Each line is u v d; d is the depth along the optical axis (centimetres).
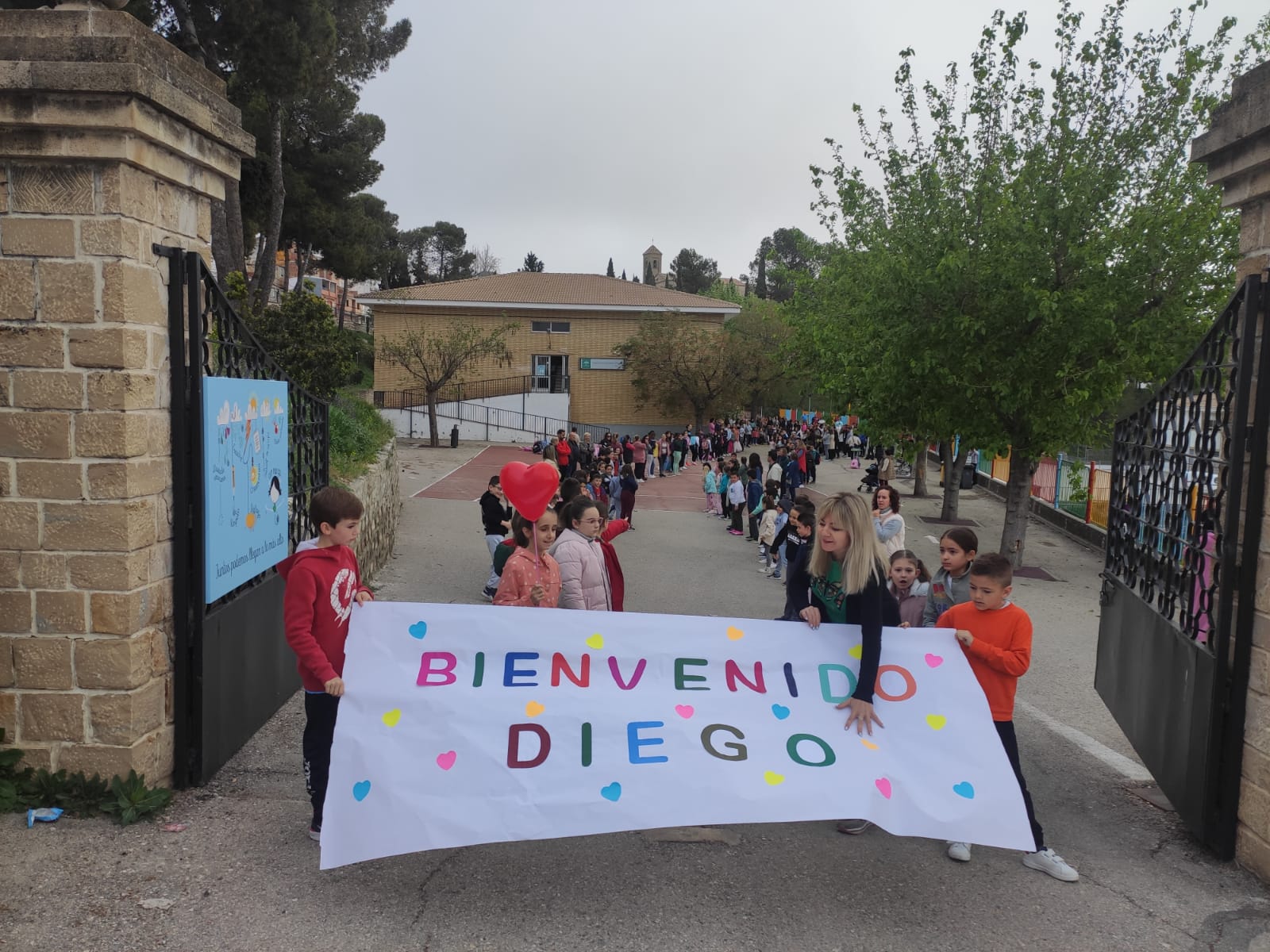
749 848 429
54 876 373
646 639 427
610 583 614
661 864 408
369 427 1794
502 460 3102
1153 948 353
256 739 553
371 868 393
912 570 546
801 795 384
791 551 900
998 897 389
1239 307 433
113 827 416
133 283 421
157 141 426
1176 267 1226
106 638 425
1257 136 423
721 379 4128
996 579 422
